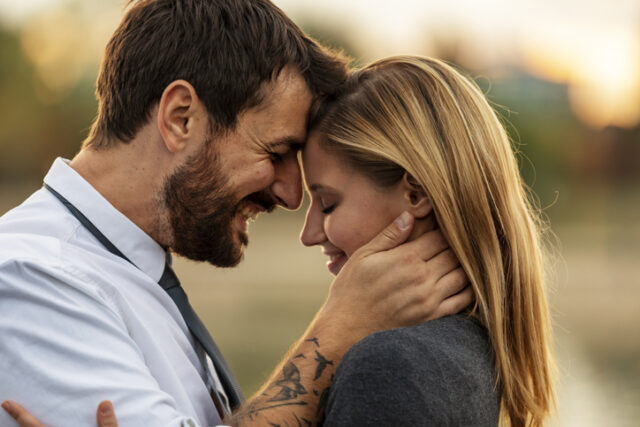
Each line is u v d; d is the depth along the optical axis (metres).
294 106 2.04
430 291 1.88
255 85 2.01
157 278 2.06
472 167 1.91
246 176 2.04
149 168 2.02
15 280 1.73
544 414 1.96
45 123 27.11
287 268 16.00
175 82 1.98
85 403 1.66
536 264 1.99
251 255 18.02
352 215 1.97
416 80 1.96
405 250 1.91
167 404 1.72
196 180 2.02
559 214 25.70
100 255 1.96
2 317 1.71
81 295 1.78
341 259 2.12
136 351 1.80
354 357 1.70
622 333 9.48
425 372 1.67
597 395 6.32
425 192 1.91
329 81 2.06
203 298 12.23
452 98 1.94
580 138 30.11
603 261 16.55
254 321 9.93
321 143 2.02
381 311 1.88
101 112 2.07
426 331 1.79
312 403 1.82
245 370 7.05
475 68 26.98
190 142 2.01
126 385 1.69
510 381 1.90
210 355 2.10
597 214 25.67
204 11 2.02
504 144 2.00
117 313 1.83
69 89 27.22
